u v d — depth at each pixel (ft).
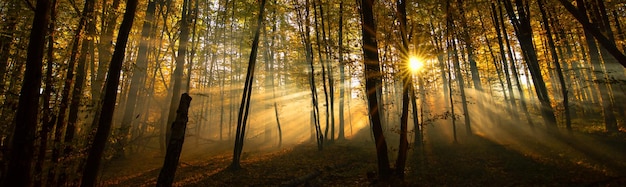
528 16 49.47
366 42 35.63
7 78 26.76
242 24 80.79
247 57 94.02
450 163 39.73
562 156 36.60
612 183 26.08
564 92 47.06
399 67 36.40
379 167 34.04
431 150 48.19
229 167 45.01
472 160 39.93
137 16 51.06
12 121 24.58
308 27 64.59
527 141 46.47
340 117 73.36
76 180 25.26
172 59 78.43
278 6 62.34
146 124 68.28
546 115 47.50
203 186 36.83
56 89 26.53
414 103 52.01
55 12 26.32
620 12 56.18
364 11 36.04
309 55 67.46
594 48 47.06
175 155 21.81
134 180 41.47
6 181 15.90
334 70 72.02
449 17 52.80
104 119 20.01
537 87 49.29
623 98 46.11
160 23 71.36
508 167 35.47
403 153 33.24
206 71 96.27
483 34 62.03
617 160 32.22
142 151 65.57
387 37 45.01
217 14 73.77
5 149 20.53
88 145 25.54
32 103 16.71
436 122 71.61
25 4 27.55
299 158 51.72
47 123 24.25
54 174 25.08
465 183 31.76
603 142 39.34
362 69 51.52
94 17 31.01
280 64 89.35
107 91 20.16
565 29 55.67
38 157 23.43
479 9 58.08
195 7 61.36
